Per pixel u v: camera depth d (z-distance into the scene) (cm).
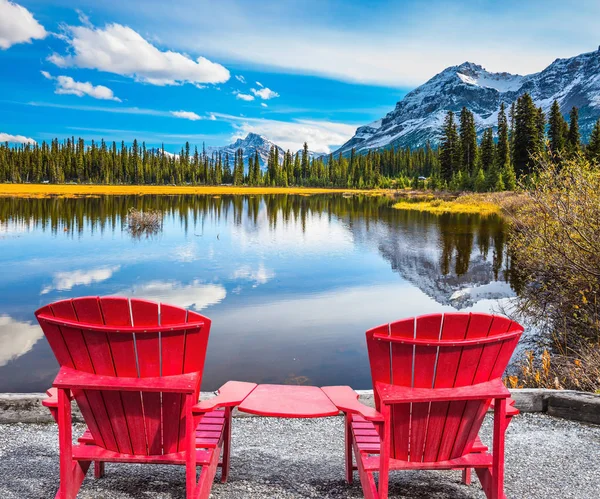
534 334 838
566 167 728
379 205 5494
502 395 231
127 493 274
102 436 251
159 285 1363
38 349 808
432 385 232
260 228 2981
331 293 1268
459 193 6256
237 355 770
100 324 226
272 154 13812
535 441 362
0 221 3238
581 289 761
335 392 286
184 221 3425
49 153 11700
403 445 247
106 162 12006
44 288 1327
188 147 14012
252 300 1184
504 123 6047
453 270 1590
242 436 369
